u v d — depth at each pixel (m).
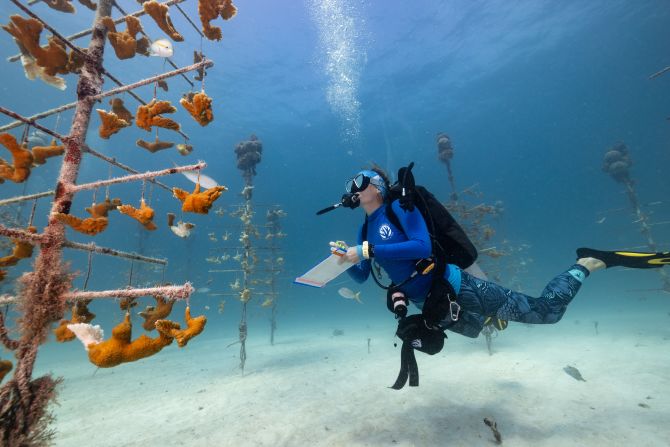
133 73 32.25
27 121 1.96
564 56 39.25
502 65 37.91
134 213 2.16
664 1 30.52
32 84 43.19
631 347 7.76
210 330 20.31
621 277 37.50
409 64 35.09
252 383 7.10
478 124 59.53
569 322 13.40
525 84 45.41
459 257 3.00
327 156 71.50
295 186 99.06
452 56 34.38
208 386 7.18
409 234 2.78
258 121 44.50
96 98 2.38
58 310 1.92
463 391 5.55
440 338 2.93
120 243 78.25
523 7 28.23
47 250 1.97
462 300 3.04
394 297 3.00
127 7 23.02
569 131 79.00
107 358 1.72
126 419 5.32
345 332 15.94
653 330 9.63
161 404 6.07
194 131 46.81
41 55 2.17
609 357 7.00
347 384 6.59
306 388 6.47
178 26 26.45
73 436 4.70
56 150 2.64
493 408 4.70
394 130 55.28
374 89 39.62
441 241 3.00
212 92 35.69
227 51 30.59
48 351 14.11
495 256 8.62
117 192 65.50
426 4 27.47
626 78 51.75
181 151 2.91
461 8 27.97
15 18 1.97
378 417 4.68
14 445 1.73
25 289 1.89
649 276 33.25
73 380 8.48
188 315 1.89
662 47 41.66
